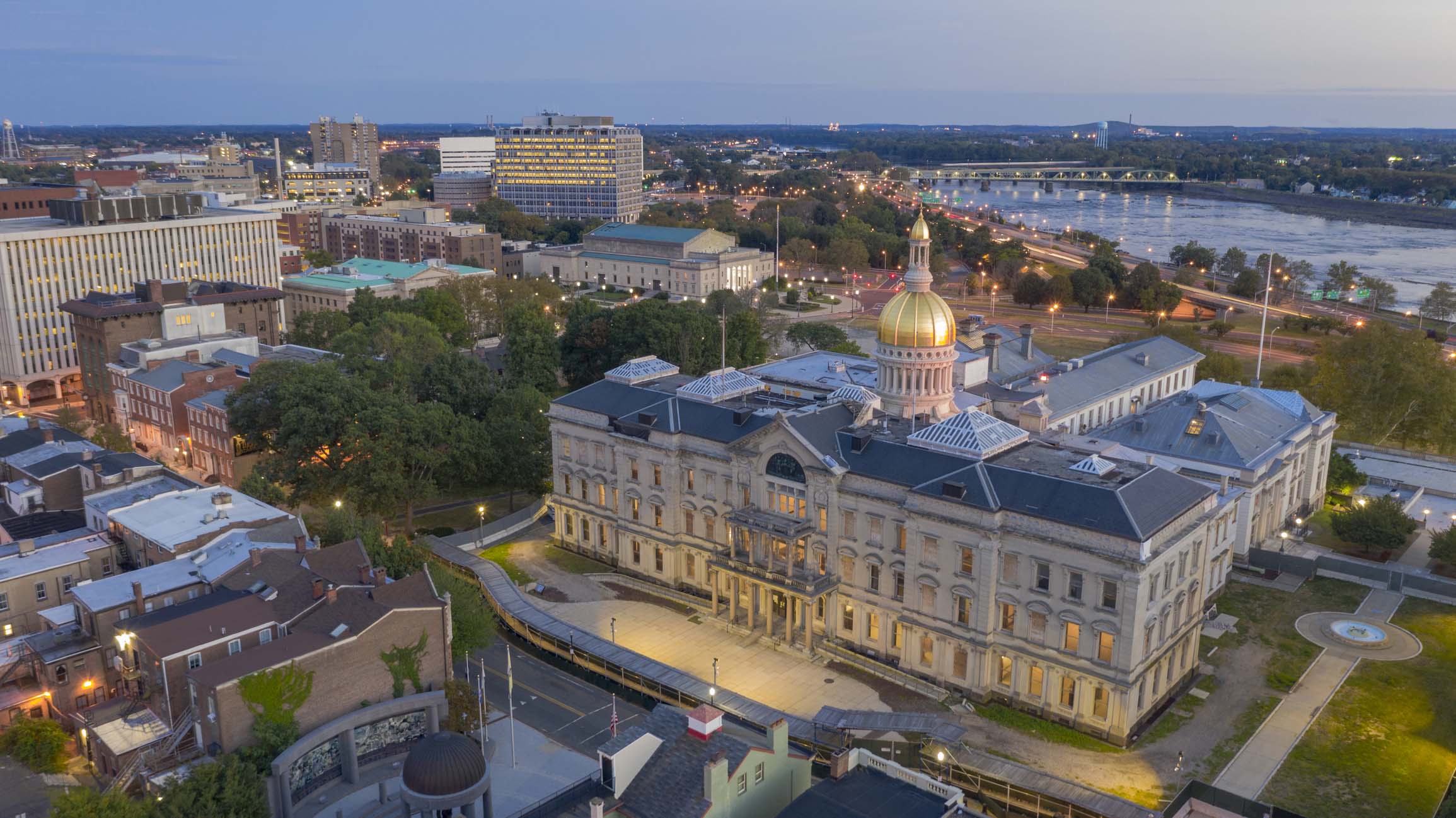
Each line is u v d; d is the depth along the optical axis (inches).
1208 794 3371.1
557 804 2896.2
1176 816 3321.9
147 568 4111.7
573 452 5511.8
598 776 2997.0
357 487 5369.1
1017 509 3846.0
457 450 5713.6
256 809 3034.0
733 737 2842.0
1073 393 6378.0
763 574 4478.3
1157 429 5556.1
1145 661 3742.6
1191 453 5339.6
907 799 2751.0
